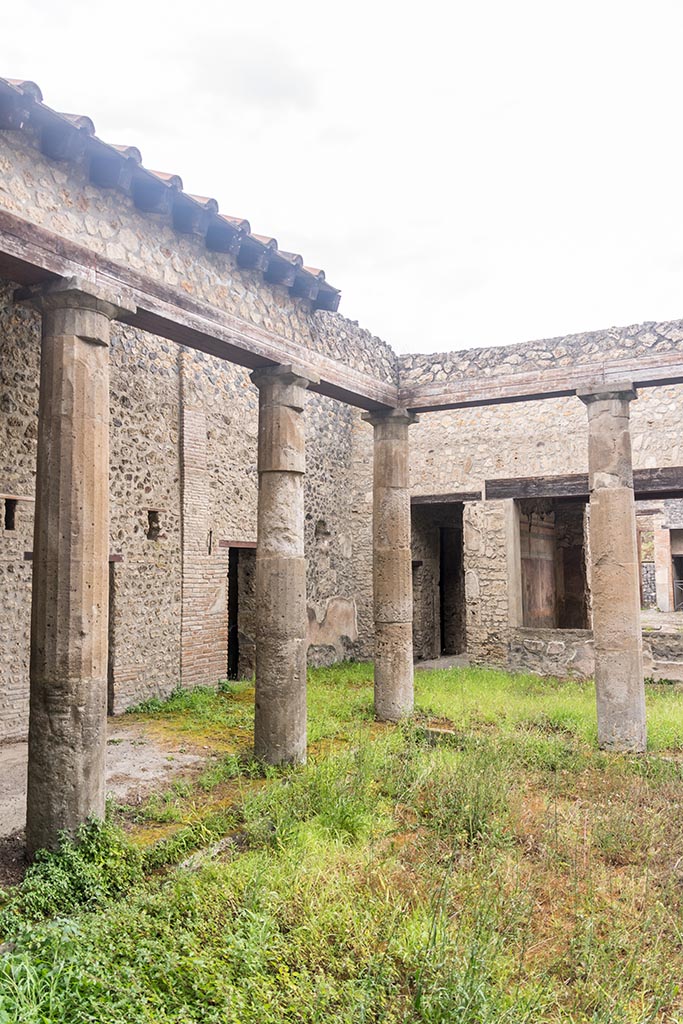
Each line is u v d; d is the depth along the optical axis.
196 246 5.21
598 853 4.27
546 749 6.34
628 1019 2.71
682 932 3.32
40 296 4.20
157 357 8.91
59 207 4.14
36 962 2.87
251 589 10.96
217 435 9.94
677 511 21.89
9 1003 2.53
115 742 6.86
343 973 2.96
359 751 6.02
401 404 8.10
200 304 5.19
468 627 11.66
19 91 3.59
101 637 4.20
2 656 6.79
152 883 3.75
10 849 4.24
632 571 6.72
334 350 6.93
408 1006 2.76
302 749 6.00
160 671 8.79
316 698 8.85
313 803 4.86
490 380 7.58
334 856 4.00
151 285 4.76
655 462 10.16
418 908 3.41
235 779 5.59
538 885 3.82
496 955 3.03
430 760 5.80
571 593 13.41
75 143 4.01
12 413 6.90
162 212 4.73
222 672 9.87
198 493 9.48
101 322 4.32
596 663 6.77
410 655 7.95
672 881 3.75
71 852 3.84
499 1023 2.59
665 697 8.95
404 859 4.12
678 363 6.54
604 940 3.27
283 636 5.97
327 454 12.58
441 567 15.09
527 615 11.99
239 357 5.89
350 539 13.17
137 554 8.49
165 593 8.91
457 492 11.88
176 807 4.86
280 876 3.68
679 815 4.75
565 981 3.00
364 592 13.02
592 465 6.96
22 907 3.46
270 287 6.04
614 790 5.38
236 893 3.54
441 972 2.88
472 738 6.49
